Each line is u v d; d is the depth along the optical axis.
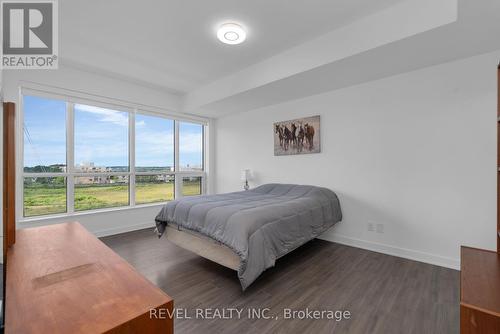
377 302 1.87
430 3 1.87
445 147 2.51
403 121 2.78
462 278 1.20
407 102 2.74
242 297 1.95
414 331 1.55
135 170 4.11
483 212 2.31
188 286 2.12
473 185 2.36
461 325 0.98
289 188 3.52
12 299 0.86
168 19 2.22
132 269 1.12
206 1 1.99
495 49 2.20
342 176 3.31
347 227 3.26
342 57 2.35
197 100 4.20
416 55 2.31
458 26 1.83
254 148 4.46
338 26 2.32
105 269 1.11
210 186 5.16
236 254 2.05
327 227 2.98
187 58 3.00
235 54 2.90
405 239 2.77
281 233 2.25
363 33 2.21
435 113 2.56
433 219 2.59
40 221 3.12
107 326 0.74
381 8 2.07
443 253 2.53
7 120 1.35
